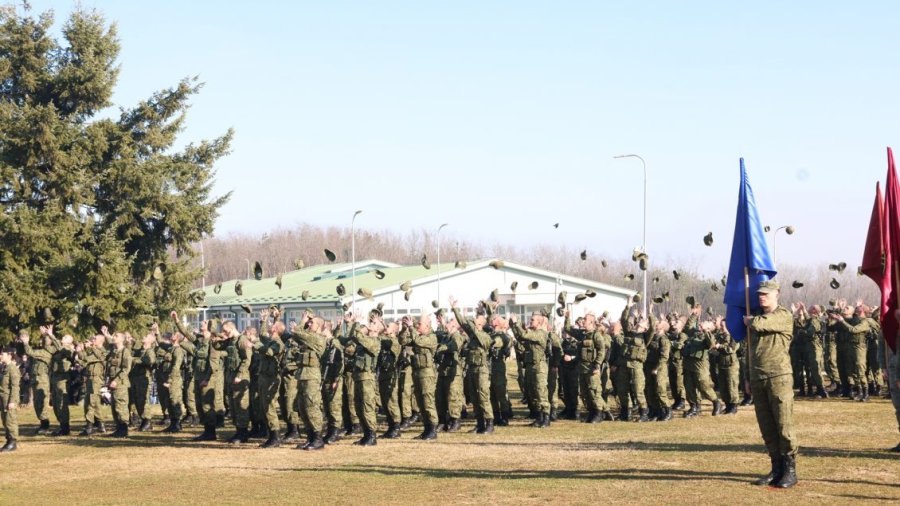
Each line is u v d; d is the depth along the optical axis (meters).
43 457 18.44
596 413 21.20
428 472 14.44
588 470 13.94
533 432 19.50
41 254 37.19
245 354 19.23
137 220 41.28
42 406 23.22
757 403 12.03
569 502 11.45
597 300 60.31
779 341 11.86
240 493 13.28
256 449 18.36
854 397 25.25
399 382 20.95
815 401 25.02
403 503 11.90
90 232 39.06
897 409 14.77
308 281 62.53
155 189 40.16
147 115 41.75
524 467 14.53
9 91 40.22
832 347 27.47
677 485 12.27
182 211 40.78
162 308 41.31
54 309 36.53
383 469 14.93
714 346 21.86
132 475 15.65
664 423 20.48
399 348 19.44
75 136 38.88
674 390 23.11
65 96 39.94
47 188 38.59
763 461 14.13
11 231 36.16
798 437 17.00
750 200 13.02
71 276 36.97
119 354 22.52
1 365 20.47
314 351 17.88
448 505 11.61
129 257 40.53
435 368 20.17
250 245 115.19
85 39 40.56
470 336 19.88
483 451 16.62
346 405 19.88
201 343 21.30
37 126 37.16
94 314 36.94
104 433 22.47
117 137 40.41
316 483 13.84
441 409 20.19
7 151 37.88
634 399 21.25
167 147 42.50
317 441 17.81
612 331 21.72
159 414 27.14
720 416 21.61
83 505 12.88
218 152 43.78
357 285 52.72
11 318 36.59
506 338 21.25
